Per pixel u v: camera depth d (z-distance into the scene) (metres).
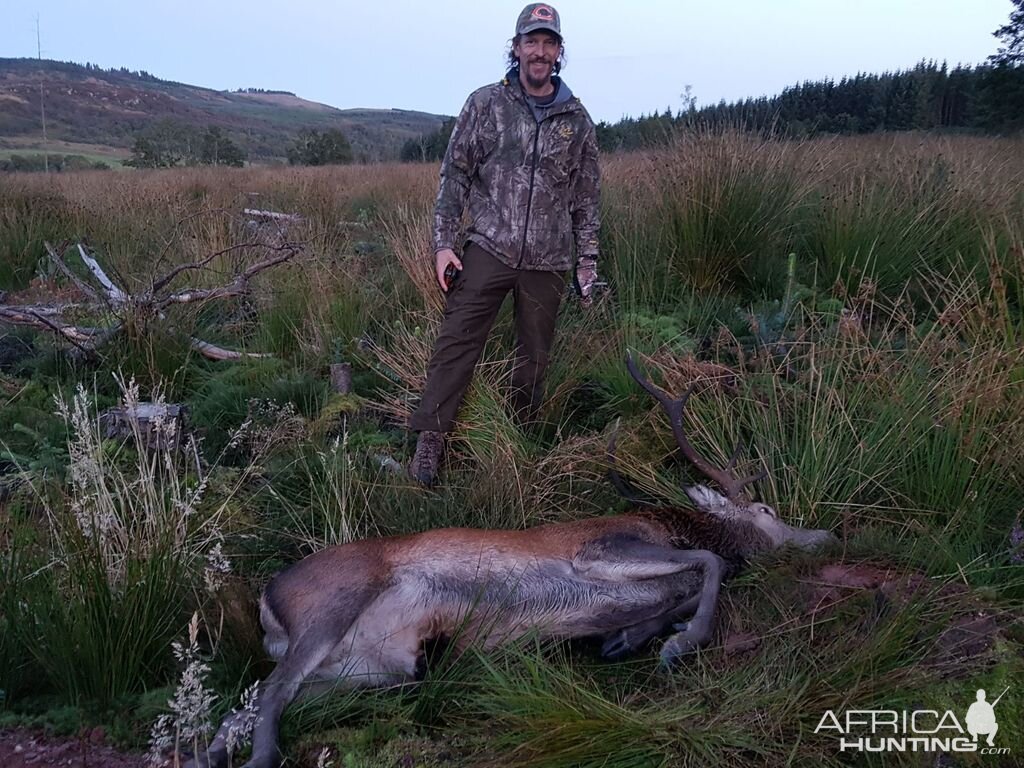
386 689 3.11
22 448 4.68
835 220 6.45
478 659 3.15
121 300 6.10
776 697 2.79
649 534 3.57
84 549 3.08
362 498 4.16
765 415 4.38
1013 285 5.44
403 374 5.34
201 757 2.67
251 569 3.85
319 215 9.53
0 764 2.66
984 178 7.24
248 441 4.77
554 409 5.02
